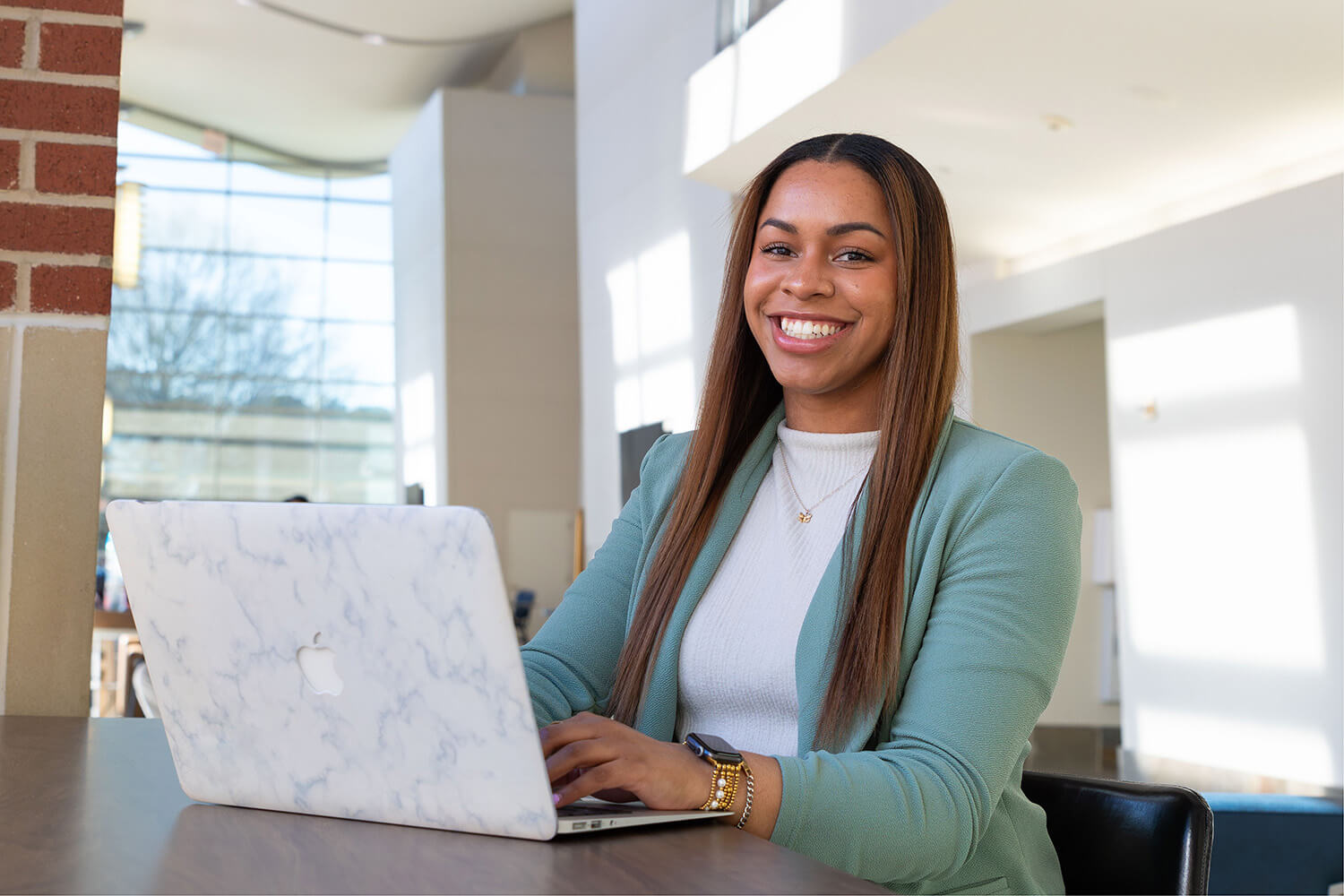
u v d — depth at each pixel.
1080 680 8.41
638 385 9.49
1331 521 5.53
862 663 1.22
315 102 17.38
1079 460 8.32
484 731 0.86
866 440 1.41
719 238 8.05
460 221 14.62
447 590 0.85
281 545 0.92
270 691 0.95
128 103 18.48
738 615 1.38
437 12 14.24
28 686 1.77
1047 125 5.73
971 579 1.22
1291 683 5.70
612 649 1.50
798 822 0.99
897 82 5.41
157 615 1.00
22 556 1.78
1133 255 6.78
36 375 1.80
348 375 19.78
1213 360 6.20
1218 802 3.88
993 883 1.19
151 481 19.14
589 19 10.56
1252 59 4.88
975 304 8.17
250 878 0.77
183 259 19.31
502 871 0.79
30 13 1.82
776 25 5.98
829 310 1.37
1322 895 3.79
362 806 0.93
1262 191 6.21
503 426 14.65
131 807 1.00
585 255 10.65
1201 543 6.23
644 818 0.92
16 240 1.80
